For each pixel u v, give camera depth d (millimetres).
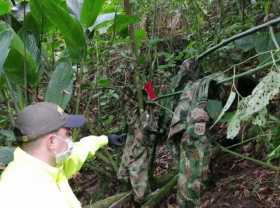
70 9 3791
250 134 3574
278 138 3188
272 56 2688
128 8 3871
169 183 3717
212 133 3572
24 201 2012
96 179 4441
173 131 3018
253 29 2863
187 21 5051
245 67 3658
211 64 3676
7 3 3271
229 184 3732
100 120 4570
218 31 4418
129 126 3512
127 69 4832
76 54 3562
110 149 4312
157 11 5180
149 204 3654
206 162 2904
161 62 4871
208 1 5059
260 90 2527
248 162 3846
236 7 4648
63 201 2121
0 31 3234
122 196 3729
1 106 4184
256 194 3523
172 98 3422
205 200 3703
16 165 2119
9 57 3326
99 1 3434
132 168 3410
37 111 2154
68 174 2664
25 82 3512
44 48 4363
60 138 2182
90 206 3703
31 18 3668
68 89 3436
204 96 2938
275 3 3934
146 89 3582
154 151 3471
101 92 4680
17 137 2168
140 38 4180
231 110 3336
